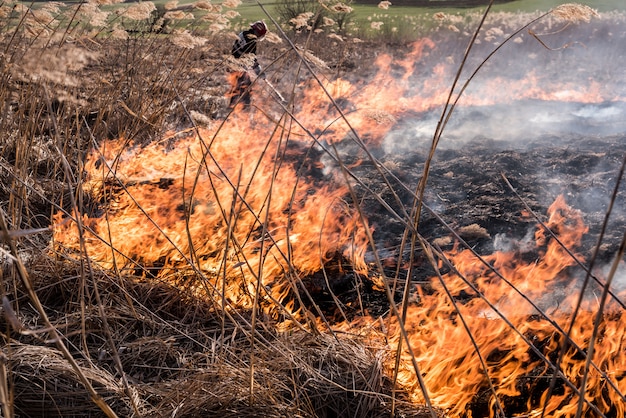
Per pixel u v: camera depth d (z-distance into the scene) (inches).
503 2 1359.5
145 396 107.7
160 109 260.4
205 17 251.0
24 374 104.8
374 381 110.4
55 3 227.1
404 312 96.3
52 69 83.0
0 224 71.3
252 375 102.1
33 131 161.2
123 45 298.5
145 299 135.9
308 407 105.0
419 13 1166.3
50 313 128.8
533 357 124.3
